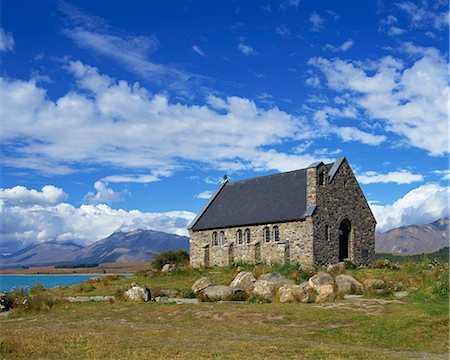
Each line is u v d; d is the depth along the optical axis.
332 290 36.41
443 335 26.09
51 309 40.56
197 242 74.75
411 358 22.47
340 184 65.69
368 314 29.69
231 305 35.31
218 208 76.19
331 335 27.03
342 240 66.94
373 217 69.06
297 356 22.36
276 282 40.62
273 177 73.62
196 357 21.98
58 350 24.06
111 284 56.41
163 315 34.41
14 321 36.81
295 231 62.62
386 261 60.81
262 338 27.06
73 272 165.75
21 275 145.62
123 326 31.91
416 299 34.00
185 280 56.03
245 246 67.69
